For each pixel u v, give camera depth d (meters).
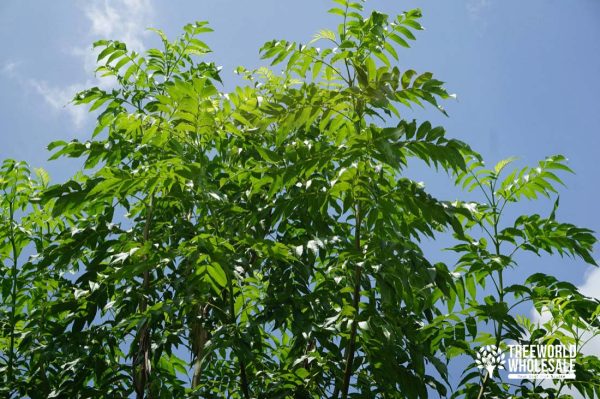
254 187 3.07
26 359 3.89
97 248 3.53
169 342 3.38
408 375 3.06
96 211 3.62
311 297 3.27
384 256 2.83
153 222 3.71
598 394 3.39
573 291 3.43
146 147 3.64
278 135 2.74
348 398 3.19
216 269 2.81
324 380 3.42
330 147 2.80
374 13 3.02
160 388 3.72
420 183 2.95
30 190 4.05
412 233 3.07
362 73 2.74
